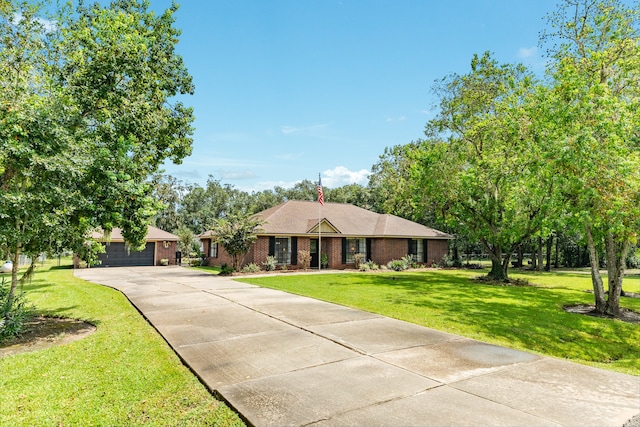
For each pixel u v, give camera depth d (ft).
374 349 22.88
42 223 25.89
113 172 29.01
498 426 13.15
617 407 14.80
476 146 68.95
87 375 18.60
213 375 18.22
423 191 68.49
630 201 34.78
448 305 40.22
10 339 26.20
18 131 24.36
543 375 18.53
